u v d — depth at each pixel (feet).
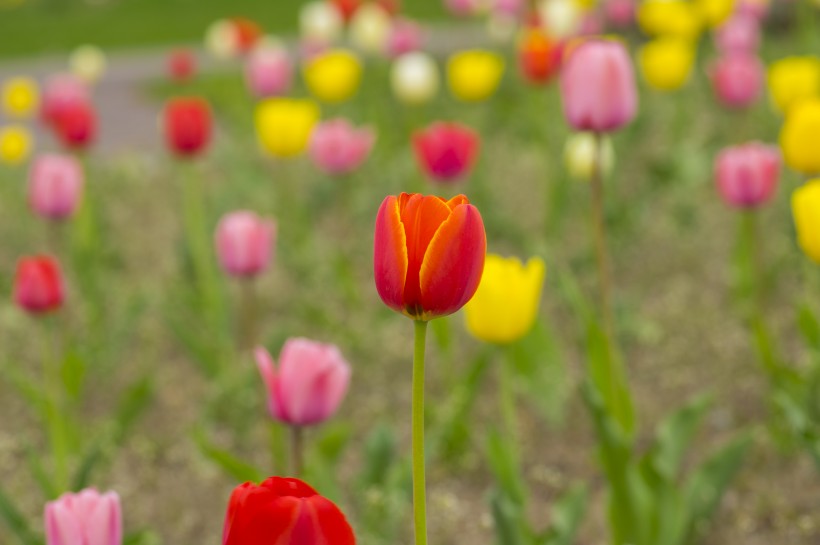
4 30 99.55
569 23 33.42
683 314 22.24
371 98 42.32
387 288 6.48
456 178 19.86
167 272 27.25
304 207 30.27
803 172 16.28
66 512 7.83
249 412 17.94
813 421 15.69
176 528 15.69
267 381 10.53
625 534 12.23
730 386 19.02
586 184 29.09
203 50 80.12
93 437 18.21
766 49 48.98
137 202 35.04
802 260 22.52
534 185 33.17
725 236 27.17
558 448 17.46
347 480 16.56
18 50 88.07
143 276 27.20
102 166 39.93
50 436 17.76
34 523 15.28
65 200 19.69
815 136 15.84
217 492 16.69
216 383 18.93
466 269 6.39
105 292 24.72
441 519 15.42
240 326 23.35
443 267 6.32
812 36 41.04
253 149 39.06
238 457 17.52
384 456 14.11
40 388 20.11
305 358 10.34
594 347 13.41
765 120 35.78
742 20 34.71
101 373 20.58
